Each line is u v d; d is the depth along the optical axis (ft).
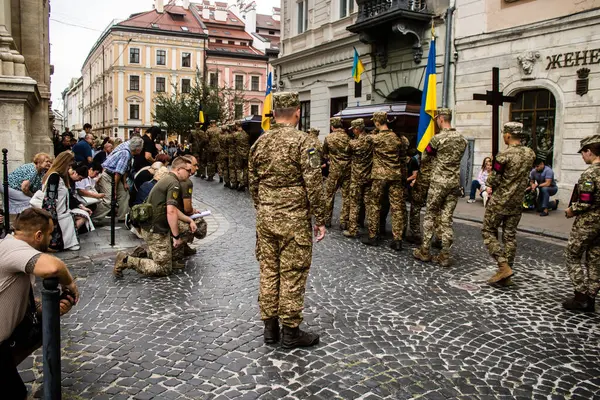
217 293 17.26
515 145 18.78
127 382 11.05
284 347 12.98
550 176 37.40
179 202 19.71
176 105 120.57
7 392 9.13
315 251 23.97
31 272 8.88
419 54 53.78
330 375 11.57
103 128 192.03
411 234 26.53
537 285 19.16
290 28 79.05
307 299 16.90
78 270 19.71
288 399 10.46
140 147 28.76
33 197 22.35
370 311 15.88
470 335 14.12
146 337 13.47
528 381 11.52
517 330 14.58
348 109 49.37
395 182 24.23
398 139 24.36
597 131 37.96
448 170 21.12
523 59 42.63
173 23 177.68
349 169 29.09
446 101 50.21
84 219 25.95
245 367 11.89
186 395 10.55
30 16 43.16
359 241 26.55
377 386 11.11
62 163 22.20
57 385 8.83
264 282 13.12
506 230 19.31
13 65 30.22
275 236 12.78
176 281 18.56
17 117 29.71
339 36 67.10
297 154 12.50
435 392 10.90
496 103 22.93
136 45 171.22
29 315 9.75
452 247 25.61
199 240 25.95
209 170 60.08
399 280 19.36
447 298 17.33
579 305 16.33
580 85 38.83
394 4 52.13
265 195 12.90
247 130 68.95
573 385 11.38
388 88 59.06
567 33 39.63
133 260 18.81
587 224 15.97
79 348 12.71
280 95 12.94
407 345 13.34
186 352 12.62
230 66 182.39
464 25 48.11
